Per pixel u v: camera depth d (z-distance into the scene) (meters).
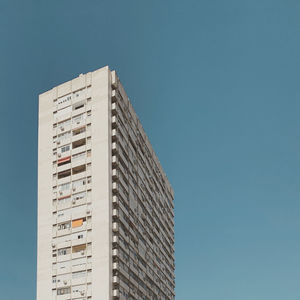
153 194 84.44
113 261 61.84
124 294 63.09
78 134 69.38
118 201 65.38
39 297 62.69
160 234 86.19
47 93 75.00
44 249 65.12
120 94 72.69
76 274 61.75
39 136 72.62
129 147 73.50
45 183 69.12
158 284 80.44
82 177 66.50
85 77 72.31
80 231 63.72
